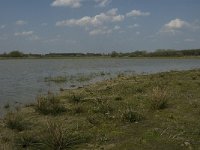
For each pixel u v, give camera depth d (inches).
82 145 418.3
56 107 621.9
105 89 908.0
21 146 425.4
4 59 7057.1
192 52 6584.6
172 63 3683.6
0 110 724.0
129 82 1077.1
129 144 405.7
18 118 542.9
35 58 7386.8
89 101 710.5
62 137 417.4
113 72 1999.3
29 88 1159.6
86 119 553.6
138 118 521.0
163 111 578.2
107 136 447.5
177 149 386.6
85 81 1398.9
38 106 639.1
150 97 682.2
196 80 1071.0
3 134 483.5
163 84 962.7
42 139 435.8
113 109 610.9
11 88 1166.3
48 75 1811.0
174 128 463.8
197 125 479.2
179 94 756.0
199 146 395.2
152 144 402.3
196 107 599.2
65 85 1246.9
